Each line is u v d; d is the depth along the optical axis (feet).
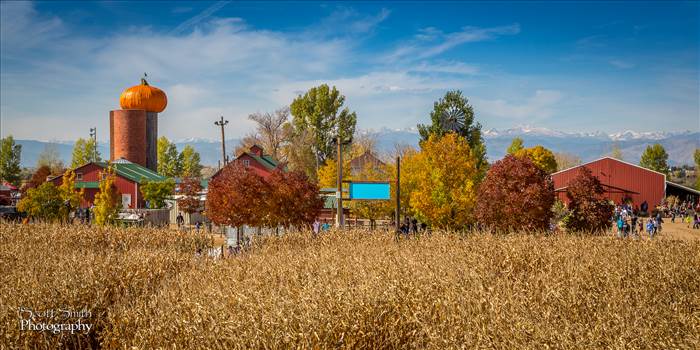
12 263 69.56
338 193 103.45
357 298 41.86
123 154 281.95
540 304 42.09
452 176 117.08
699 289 52.01
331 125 269.64
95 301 50.14
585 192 100.73
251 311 40.29
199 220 182.60
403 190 134.41
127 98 291.99
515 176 98.43
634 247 71.31
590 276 52.65
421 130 189.26
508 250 67.46
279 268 58.80
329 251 72.23
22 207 154.30
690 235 123.95
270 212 110.32
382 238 92.53
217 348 37.04
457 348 33.96
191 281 55.98
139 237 101.40
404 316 41.11
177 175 372.58
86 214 164.04
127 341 42.45
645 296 45.01
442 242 79.77
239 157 197.36
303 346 35.63
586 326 35.19
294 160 258.57
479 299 41.55
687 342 33.68
